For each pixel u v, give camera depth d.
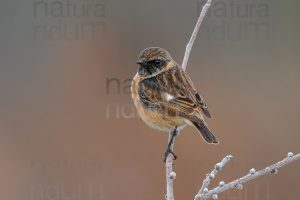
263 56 17.80
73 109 15.54
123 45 17.84
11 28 17.61
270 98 16.36
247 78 17.09
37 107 15.79
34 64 17.25
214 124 15.29
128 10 18.30
